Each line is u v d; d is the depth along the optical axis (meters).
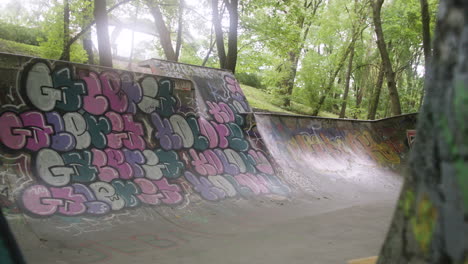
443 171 1.51
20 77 8.30
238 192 10.52
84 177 8.30
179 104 11.25
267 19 18.22
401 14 24.69
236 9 16.22
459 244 1.41
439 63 1.58
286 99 28.95
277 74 25.38
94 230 6.99
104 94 9.66
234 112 13.21
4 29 22.03
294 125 15.52
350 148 17.28
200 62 21.45
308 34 27.05
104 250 6.06
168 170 9.85
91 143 8.94
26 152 7.90
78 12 15.16
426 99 1.67
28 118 8.23
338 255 5.62
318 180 13.45
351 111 27.84
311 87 24.62
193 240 6.88
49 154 8.18
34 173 7.74
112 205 7.98
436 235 1.53
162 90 10.91
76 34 15.36
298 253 5.74
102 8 12.77
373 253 5.70
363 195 13.27
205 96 12.90
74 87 9.15
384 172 17.16
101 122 9.37
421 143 1.68
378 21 20.39
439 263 1.49
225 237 7.16
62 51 14.99
